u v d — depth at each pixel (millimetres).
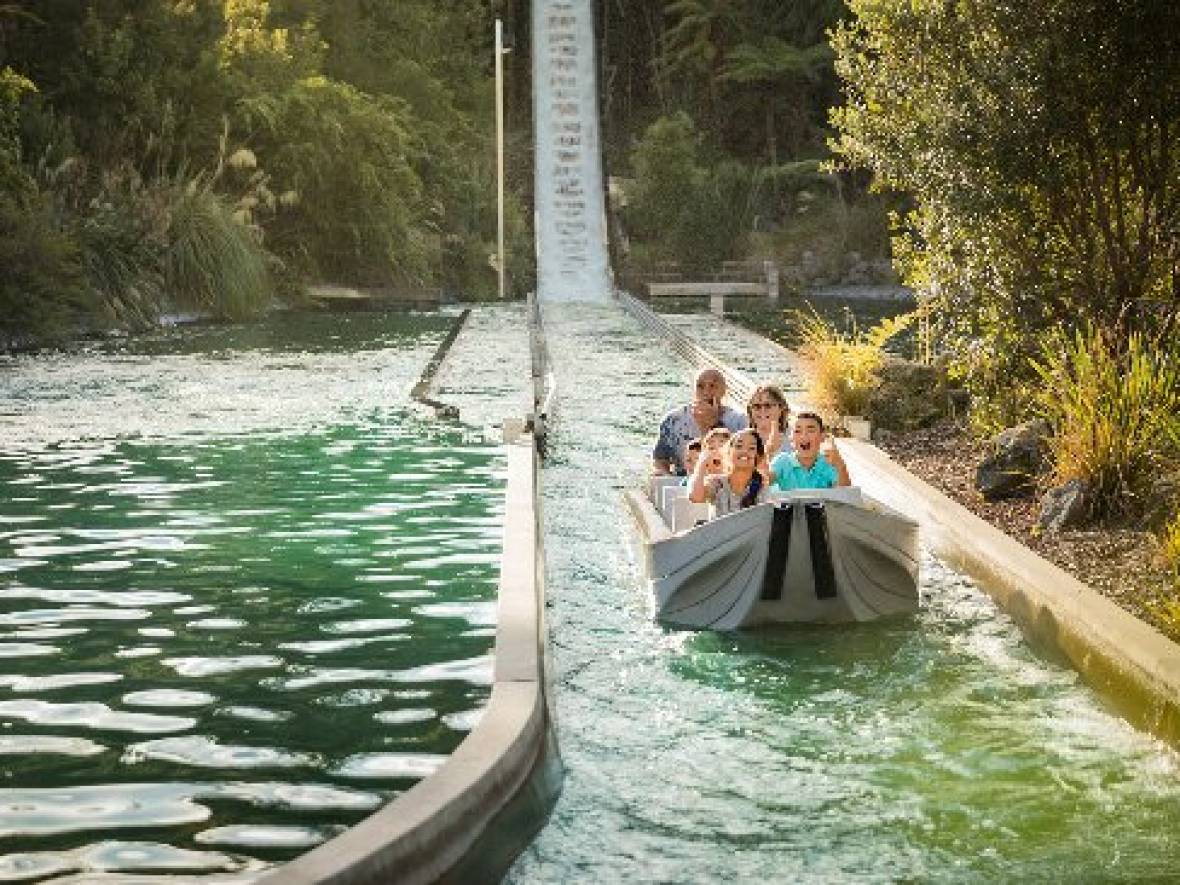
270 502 12258
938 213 15016
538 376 18812
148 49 37781
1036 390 13836
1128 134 13133
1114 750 7016
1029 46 13055
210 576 9758
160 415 17500
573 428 16906
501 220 46250
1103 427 11094
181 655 8016
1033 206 13984
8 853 5473
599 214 49438
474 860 5430
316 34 48094
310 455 14641
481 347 27359
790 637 9008
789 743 7055
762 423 10789
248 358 24984
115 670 7746
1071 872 5648
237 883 5191
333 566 10055
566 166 51344
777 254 53156
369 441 15562
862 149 15102
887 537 9289
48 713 7066
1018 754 6941
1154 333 13188
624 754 6887
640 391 20438
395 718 7000
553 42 56375
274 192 41594
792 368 22969
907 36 14219
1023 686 8023
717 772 6668
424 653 8047
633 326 33281
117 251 32969
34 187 30172
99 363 23922
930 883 5543
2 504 12117
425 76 54094
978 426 14492
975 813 6227
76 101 36625
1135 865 5711
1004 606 9539
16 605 9023
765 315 40438
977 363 14930
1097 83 13016
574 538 11453
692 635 9031
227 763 6414
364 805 5953
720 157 60531
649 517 10422
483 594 9328
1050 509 10938
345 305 41125
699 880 5531
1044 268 14086
